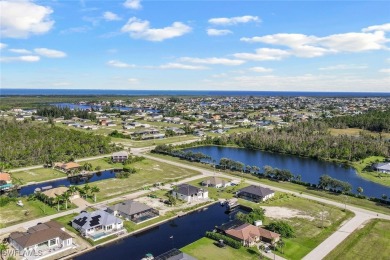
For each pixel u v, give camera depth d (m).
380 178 158.50
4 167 156.75
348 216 108.38
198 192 125.56
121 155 182.62
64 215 106.69
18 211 109.00
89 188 125.81
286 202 121.50
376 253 84.38
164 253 80.50
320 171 172.38
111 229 96.62
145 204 115.69
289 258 81.56
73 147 188.25
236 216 104.44
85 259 81.62
